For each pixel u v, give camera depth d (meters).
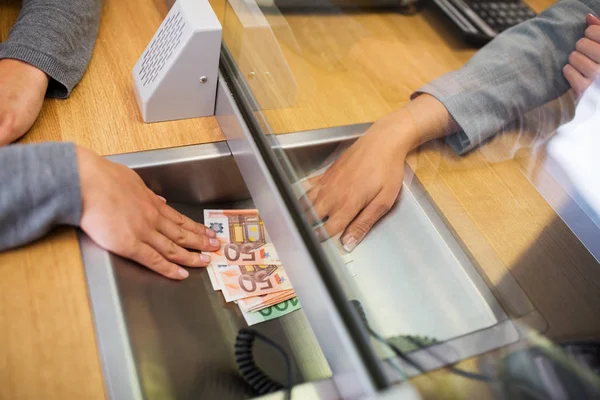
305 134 0.73
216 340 0.72
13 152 0.60
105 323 0.61
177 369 0.66
